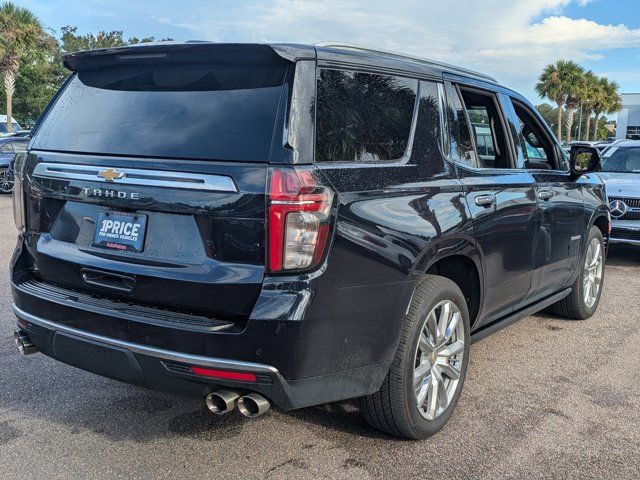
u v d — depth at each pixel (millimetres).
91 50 3141
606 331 5422
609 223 5973
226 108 2764
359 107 2982
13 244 8695
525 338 5191
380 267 2842
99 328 2836
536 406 3842
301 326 2529
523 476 3033
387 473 3035
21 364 4316
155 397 3859
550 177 4676
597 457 3230
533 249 4293
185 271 2674
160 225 2773
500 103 4211
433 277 3367
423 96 3426
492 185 3793
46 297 3035
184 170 2691
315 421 3566
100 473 2994
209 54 2820
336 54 2900
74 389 3947
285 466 3088
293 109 2635
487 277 3752
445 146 3516
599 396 4008
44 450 3191
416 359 3264
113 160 2902
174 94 2941
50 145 3240
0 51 33406
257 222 2537
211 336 2562
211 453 3209
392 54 3457
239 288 2568
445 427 3535
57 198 3109
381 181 2961
